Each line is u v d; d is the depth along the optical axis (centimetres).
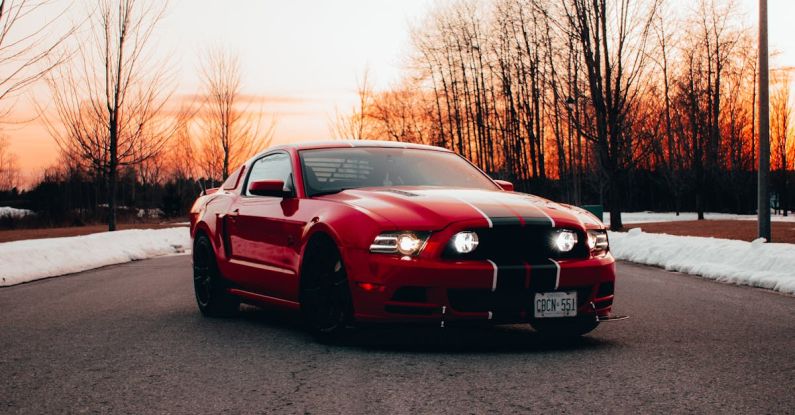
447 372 431
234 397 381
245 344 536
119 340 561
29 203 4888
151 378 429
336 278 516
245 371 443
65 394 393
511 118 4734
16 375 442
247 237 641
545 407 354
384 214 495
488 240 478
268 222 606
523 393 381
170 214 4228
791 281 884
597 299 510
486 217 484
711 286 943
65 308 758
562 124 4403
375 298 481
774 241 1563
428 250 473
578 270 492
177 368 455
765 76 1454
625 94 2662
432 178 614
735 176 5391
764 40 1446
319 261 534
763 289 906
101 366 465
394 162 627
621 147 2892
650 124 4847
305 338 560
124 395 389
